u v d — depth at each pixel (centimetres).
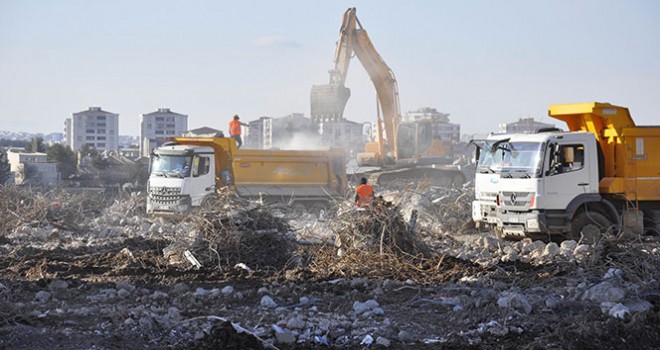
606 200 2303
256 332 1145
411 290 1502
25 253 2089
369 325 1224
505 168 2297
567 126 2455
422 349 1095
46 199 3219
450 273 1669
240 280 1611
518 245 2269
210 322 1187
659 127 2330
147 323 1156
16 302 1360
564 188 2242
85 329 1150
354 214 1950
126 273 1722
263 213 1959
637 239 2072
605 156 2358
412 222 2047
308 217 3241
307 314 1300
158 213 3338
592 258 1712
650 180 2327
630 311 1262
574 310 1313
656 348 1124
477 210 2398
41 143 14512
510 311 1274
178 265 1839
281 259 1873
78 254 2092
